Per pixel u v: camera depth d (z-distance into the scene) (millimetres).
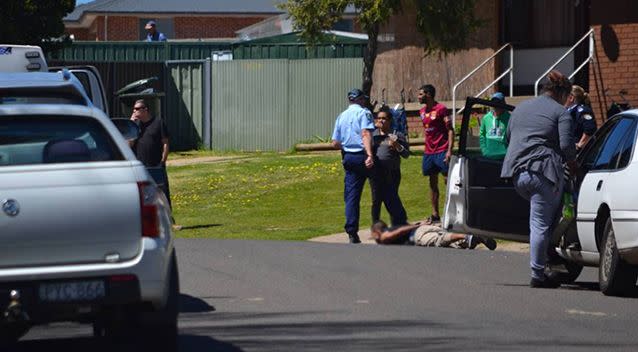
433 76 80188
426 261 40781
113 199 22797
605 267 33500
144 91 81250
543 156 34844
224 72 92938
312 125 90312
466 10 74875
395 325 28297
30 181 22500
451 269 38906
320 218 60094
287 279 36625
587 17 75688
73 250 22641
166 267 23125
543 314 29984
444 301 32188
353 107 48531
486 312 30312
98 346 27250
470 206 38562
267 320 29375
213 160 82750
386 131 49750
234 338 26844
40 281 22406
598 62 73188
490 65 77750
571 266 37094
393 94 82000
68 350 26922
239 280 36531
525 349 25109
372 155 48031
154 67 94625
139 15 160375
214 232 55781
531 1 77375
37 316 22500
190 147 94250
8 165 22672
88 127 23906
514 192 38281
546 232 35000
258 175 72812
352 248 44938
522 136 35188
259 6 163500
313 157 79188
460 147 39094
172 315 23797
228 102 92750
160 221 23219
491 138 50188
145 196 23000
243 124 92312
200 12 161250
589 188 34656
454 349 25109
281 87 91125
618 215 32344
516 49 77938
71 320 23125
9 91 28031
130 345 26484
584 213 34812
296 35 100812
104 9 159500
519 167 35000
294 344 25922
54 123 23844
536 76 77500
